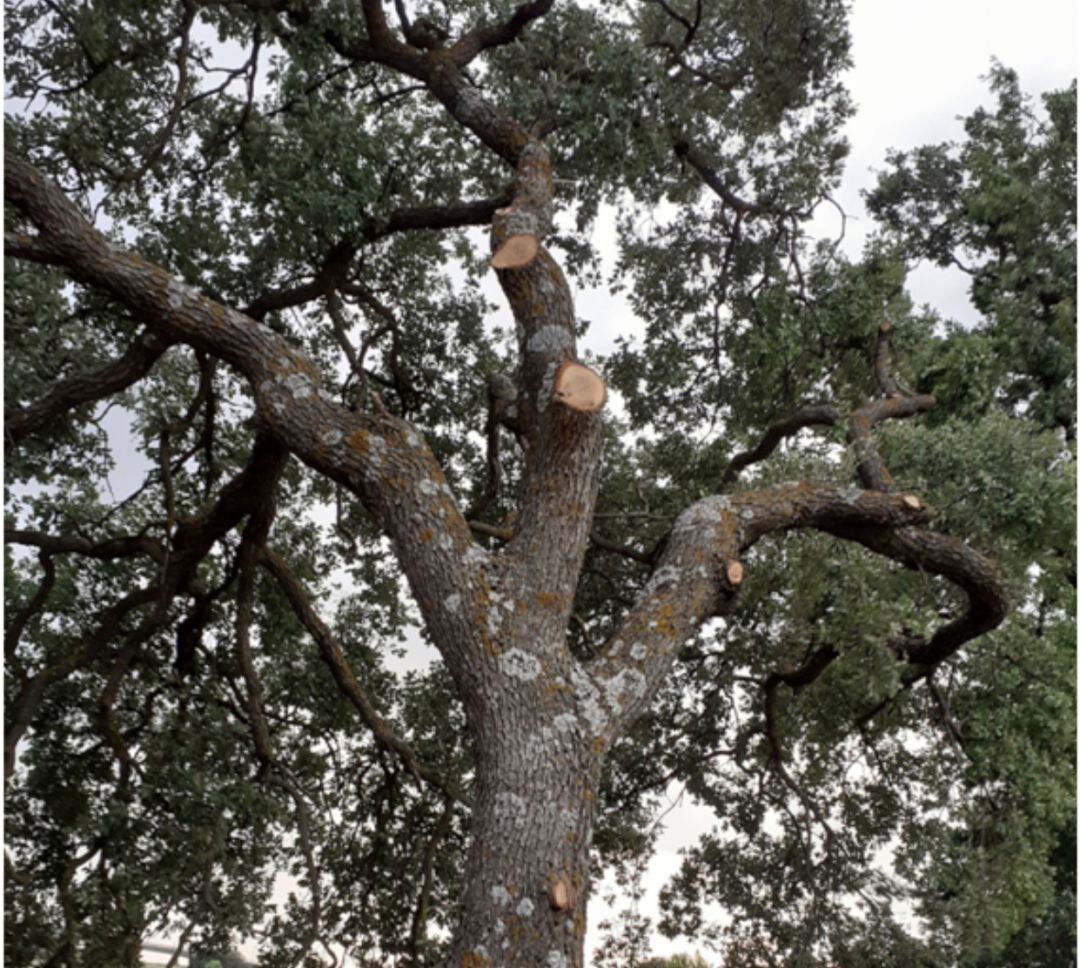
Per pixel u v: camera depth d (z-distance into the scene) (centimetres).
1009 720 732
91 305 766
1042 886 747
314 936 688
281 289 814
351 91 827
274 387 510
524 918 389
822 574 623
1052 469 666
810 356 913
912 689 809
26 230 631
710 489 957
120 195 801
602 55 734
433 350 942
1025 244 1055
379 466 482
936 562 587
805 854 859
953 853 776
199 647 873
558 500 482
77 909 654
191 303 523
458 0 797
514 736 424
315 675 915
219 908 746
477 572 459
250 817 780
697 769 954
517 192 623
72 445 833
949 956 805
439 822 835
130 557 881
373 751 909
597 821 932
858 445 646
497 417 749
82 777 792
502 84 795
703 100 856
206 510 895
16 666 757
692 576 501
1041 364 1024
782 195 881
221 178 830
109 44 706
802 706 827
